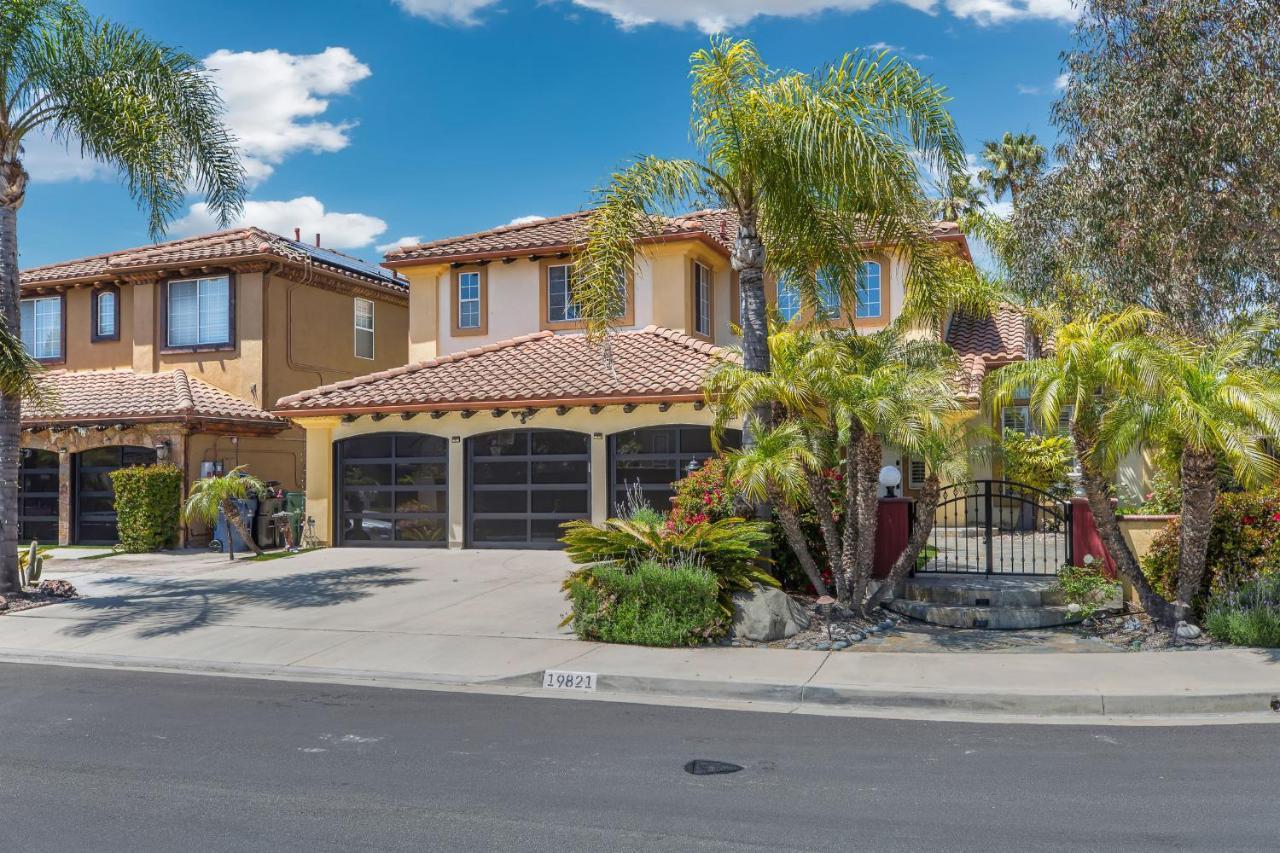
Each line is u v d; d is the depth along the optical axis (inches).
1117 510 542.9
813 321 512.1
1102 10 544.4
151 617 496.4
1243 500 443.8
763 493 418.3
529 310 839.7
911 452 427.5
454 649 412.8
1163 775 249.3
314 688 364.5
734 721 310.7
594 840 206.7
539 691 357.7
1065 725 303.1
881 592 458.0
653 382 677.3
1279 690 321.1
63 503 848.9
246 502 763.4
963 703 324.5
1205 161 518.6
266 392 895.1
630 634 411.2
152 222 599.2
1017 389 427.5
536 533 720.3
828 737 290.0
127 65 556.4
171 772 257.3
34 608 526.0
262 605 521.7
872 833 209.9
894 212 475.5
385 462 757.9
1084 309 575.8
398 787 243.8
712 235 807.1
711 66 471.8
